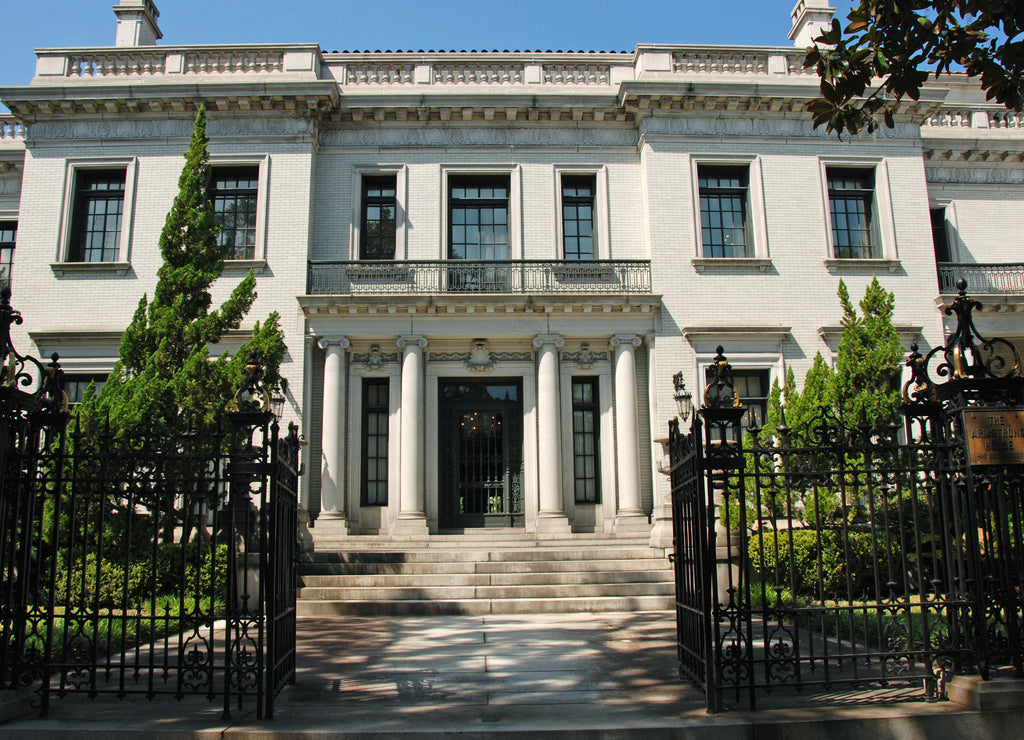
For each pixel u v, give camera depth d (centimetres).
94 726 560
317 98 1858
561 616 1191
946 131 2094
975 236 2070
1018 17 703
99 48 1908
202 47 1912
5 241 2003
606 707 608
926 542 1080
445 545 1605
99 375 1794
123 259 1831
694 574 655
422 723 562
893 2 704
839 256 1944
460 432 1878
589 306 1802
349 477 1777
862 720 557
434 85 1977
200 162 1478
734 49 1958
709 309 1852
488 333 1806
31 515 642
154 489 643
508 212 1959
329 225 1902
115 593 1056
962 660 614
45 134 1884
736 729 548
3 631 609
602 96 1930
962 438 629
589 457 1852
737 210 1948
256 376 653
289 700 644
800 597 1155
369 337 1805
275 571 614
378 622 1140
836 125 793
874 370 1427
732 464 627
